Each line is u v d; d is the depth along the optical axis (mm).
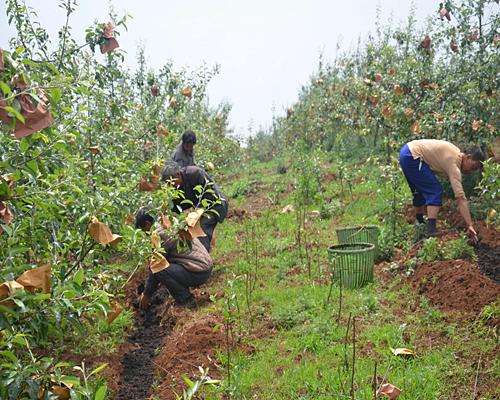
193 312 5957
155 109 9930
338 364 4480
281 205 10664
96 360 5074
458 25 8805
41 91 2896
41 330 3000
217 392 4285
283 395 4199
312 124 15898
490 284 5301
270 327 5414
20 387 2719
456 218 7227
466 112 8461
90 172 5441
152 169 5648
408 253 6633
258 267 7199
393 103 9562
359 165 12555
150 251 4566
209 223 6824
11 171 3102
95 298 3139
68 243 3932
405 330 4934
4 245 3156
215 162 13984
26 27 6348
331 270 6312
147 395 4594
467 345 4543
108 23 5465
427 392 3930
